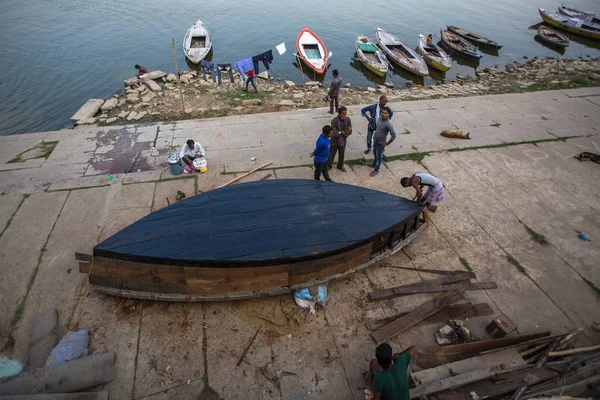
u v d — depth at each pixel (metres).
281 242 5.59
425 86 17.62
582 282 6.54
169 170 9.02
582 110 12.93
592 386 4.82
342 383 4.96
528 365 4.95
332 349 5.35
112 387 4.79
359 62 20.03
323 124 11.43
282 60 20.42
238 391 4.82
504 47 23.86
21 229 7.11
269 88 15.75
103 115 13.04
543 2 35.69
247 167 9.27
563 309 6.07
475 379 4.67
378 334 5.48
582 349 5.17
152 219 5.88
